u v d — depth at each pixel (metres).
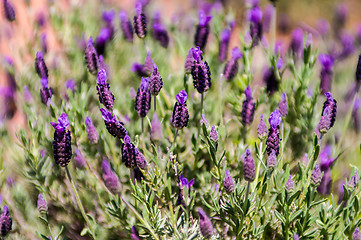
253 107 1.05
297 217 1.02
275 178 1.01
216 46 1.22
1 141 1.11
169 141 1.11
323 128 1.00
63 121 0.98
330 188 1.04
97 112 1.13
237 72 1.12
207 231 0.97
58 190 1.08
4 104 1.17
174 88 1.16
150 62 1.07
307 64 1.11
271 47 1.14
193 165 1.07
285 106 1.05
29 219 1.07
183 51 1.21
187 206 0.99
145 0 1.24
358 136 1.14
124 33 1.19
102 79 1.00
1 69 1.25
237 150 1.08
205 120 1.03
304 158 1.02
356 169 1.00
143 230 1.03
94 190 1.08
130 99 1.12
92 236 1.04
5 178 1.08
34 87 1.17
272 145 1.00
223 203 1.03
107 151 1.09
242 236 1.02
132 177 1.02
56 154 0.98
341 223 1.00
